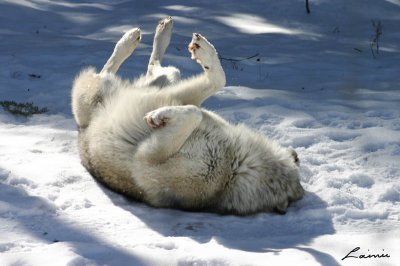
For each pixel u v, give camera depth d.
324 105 14.73
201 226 8.52
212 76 9.72
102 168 9.65
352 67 20.02
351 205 9.16
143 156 8.86
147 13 29.48
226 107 14.47
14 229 7.83
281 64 20.47
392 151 11.28
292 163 9.41
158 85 11.00
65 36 24.34
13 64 18.25
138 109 9.37
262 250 7.51
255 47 23.56
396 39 26.03
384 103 14.94
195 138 8.90
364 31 27.75
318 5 31.28
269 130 12.62
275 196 9.12
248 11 30.75
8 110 13.64
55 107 14.58
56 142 11.90
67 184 9.80
